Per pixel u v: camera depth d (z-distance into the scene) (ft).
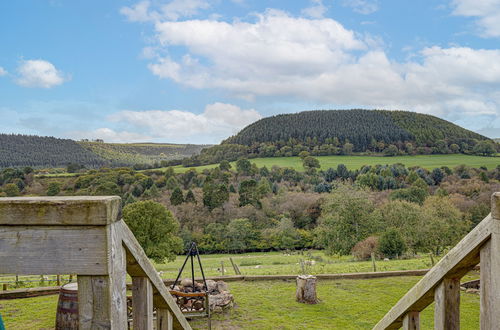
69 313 20.43
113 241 5.15
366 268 55.62
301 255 130.72
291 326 27.55
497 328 5.66
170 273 59.16
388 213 123.24
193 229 157.48
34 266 5.04
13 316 28.04
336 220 119.14
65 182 199.11
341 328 27.17
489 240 5.95
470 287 38.01
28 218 5.02
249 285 40.45
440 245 108.99
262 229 159.53
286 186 214.69
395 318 8.89
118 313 5.25
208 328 26.03
